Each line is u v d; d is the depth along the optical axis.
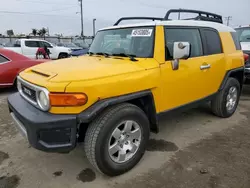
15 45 15.87
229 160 3.19
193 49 3.69
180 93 3.45
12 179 2.82
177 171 2.95
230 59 4.45
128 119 2.75
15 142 3.73
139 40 3.28
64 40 32.81
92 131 2.58
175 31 3.43
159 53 3.11
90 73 2.60
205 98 4.02
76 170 3.00
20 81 3.06
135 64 2.96
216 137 3.91
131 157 2.92
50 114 2.45
